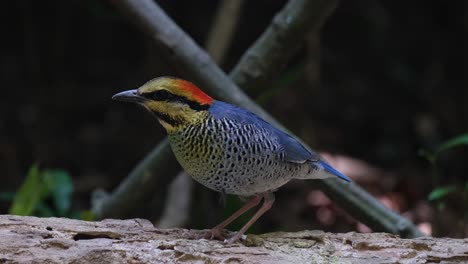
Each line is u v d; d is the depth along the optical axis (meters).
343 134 15.12
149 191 9.94
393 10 16.11
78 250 6.36
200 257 6.44
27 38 15.30
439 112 15.38
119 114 15.02
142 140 14.49
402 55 15.98
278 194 13.82
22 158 14.17
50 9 15.31
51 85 15.34
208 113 6.69
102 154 14.40
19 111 14.85
